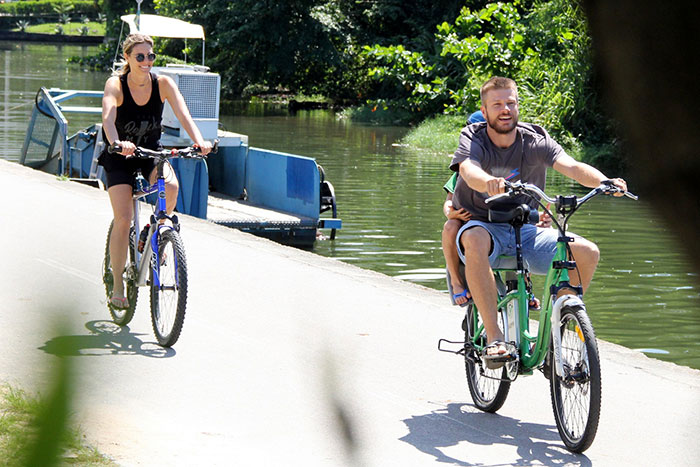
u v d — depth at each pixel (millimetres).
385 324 12211
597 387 7258
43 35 168875
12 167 27109
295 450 7477
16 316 11289
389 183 38344
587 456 7691
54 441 1516
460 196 8688
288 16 84062
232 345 10906
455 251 8758
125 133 11109
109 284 11758
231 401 8828
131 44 10836
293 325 11953
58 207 20578
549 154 8578
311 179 27859
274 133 58250
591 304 19906
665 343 17094
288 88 91562
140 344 10844
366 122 69375
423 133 58312
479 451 7766
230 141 31594
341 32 85062
